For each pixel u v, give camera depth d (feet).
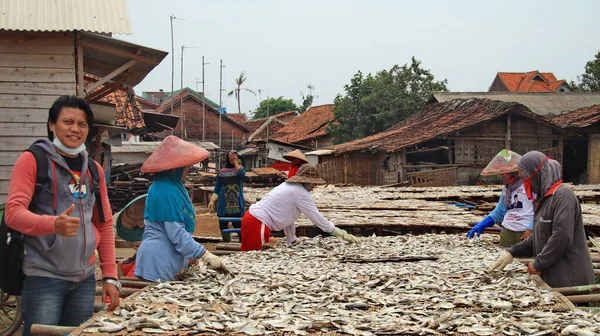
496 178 77.05
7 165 28.78
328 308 10.74
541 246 13.91
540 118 76.79
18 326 16.37
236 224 29.96
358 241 19.79
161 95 206.80
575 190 48.29
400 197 42.16
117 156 75.41
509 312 10.28
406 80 107.65
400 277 13.44
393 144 75.36
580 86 137.69
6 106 28.86
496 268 13.88
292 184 19.83
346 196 43.68
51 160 10.53
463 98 102.27
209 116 138.41
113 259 11.59
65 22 28.55
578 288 12.72
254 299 11.39
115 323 9.71
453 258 16.53
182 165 13.24
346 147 81.46
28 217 9.88
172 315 10.18
